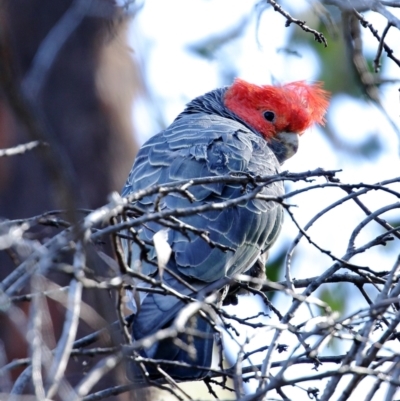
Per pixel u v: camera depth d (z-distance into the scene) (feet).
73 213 20.59
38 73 29.73
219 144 36.37
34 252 20.79
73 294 19.86
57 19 49.83
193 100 46.70
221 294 32.94
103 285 21.22
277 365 27.20
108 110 50.57
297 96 45.14
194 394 42.42
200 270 31.65
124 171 50.24
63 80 50.03
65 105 49.83
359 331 28.86
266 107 44.83
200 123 39.37
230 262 33.01
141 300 29.96
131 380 25.18
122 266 22.44
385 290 24.71
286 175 26.71
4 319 43.83
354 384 22.29
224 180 26.03
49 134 20.66
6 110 48.70
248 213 34.45
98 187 49.14
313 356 22.80
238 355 22.84
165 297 29.09
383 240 29.09
